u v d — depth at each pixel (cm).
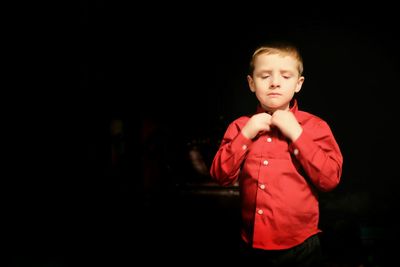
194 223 303
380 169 353
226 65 387
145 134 368
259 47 143
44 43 322
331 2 355
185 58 388
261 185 135
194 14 373
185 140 344
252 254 142
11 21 309
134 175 351
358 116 365
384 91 357
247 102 386
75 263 246
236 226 293
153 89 378
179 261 250
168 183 327
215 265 245
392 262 231
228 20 375
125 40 363
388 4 341
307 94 374
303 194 135
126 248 268
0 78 314
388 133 358
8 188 312
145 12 365
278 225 134
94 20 339
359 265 232
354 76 363
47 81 327
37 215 305
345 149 366
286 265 138
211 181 312
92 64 345
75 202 324
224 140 149
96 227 299
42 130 327
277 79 135
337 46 362
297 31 369
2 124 316
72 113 336
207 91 389
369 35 353
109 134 355
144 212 321
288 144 137
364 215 282
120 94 365
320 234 262
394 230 250
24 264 239
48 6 317
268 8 368
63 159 331
